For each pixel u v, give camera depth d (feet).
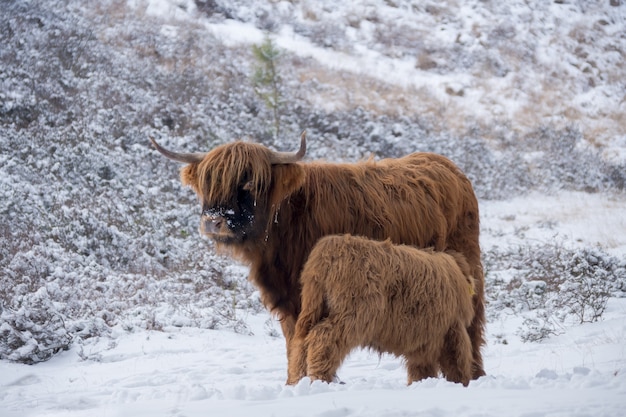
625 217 102.73
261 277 34.01
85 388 35.60
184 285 60.80
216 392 26.03
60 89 94.38
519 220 100.12
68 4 129.08
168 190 81.82
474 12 178.60
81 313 51.08
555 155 127.44
